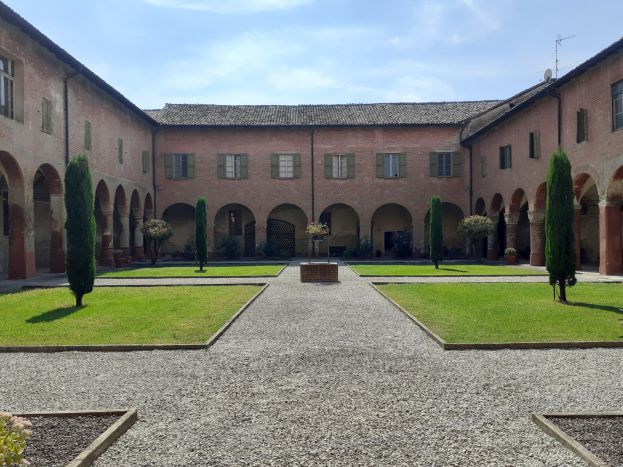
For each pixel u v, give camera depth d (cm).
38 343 729
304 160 3022
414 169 3016
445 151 3012
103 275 1866
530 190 2189
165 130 2994
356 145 3023
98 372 599
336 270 1625
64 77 1875
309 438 402
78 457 359
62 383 559
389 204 3170
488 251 2764
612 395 504
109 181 2302
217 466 357
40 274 1830
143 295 1272
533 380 554
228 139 3014
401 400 489
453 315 935
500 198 2670
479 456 370
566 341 708
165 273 1955
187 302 1133
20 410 474
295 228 3216
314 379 560
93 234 1126
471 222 2491
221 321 893
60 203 1864
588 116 1727
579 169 1792
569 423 425
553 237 1116
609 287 1369
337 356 661
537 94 1981
